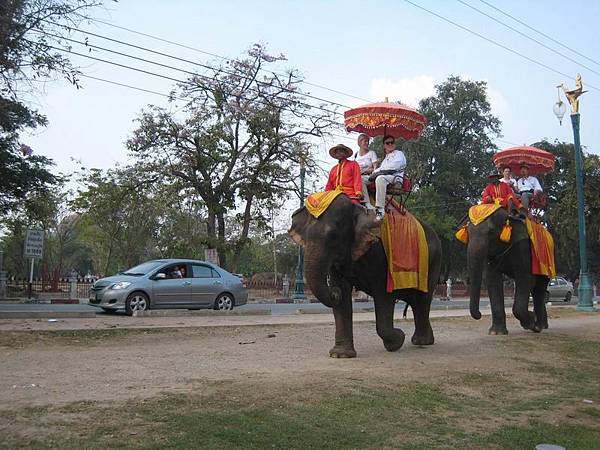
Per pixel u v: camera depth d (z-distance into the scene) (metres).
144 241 40.72
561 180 48.41
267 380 6.41
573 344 10.70
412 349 9.59
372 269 8.69
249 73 31.11
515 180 13.44
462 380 7.25
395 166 8.73
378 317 8.98
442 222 45.50
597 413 6.39
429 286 9.98
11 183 26.78
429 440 5.04
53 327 11.43
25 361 7.32
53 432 4.46
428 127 51.00
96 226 41.66
